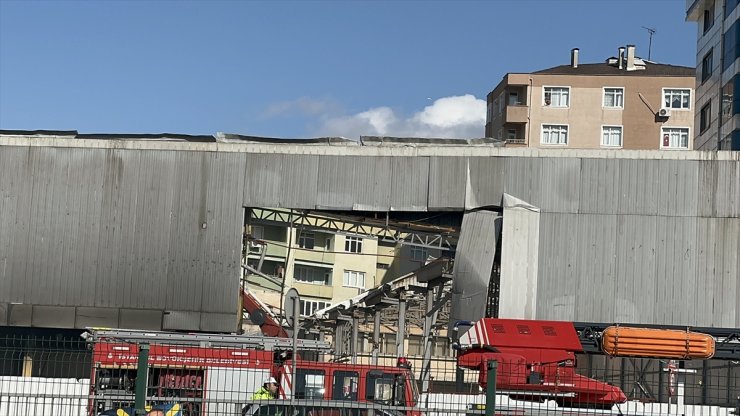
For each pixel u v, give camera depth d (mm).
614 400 22391
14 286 35875
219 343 22641
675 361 26031
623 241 35031
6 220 36156
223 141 36750
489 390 14906
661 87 85625
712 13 55562
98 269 35844
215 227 35969
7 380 19359
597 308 34812
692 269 34719
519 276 34969
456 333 34281
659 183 35156
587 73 88188
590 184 35375
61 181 36250
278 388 21031
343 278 89688
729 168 34906
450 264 36969
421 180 36000
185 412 19969
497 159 35750
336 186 36156
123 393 20172
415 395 21516
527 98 86875
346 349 51531
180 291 35656
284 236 85188
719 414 21297
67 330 36312
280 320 38500
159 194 36125
